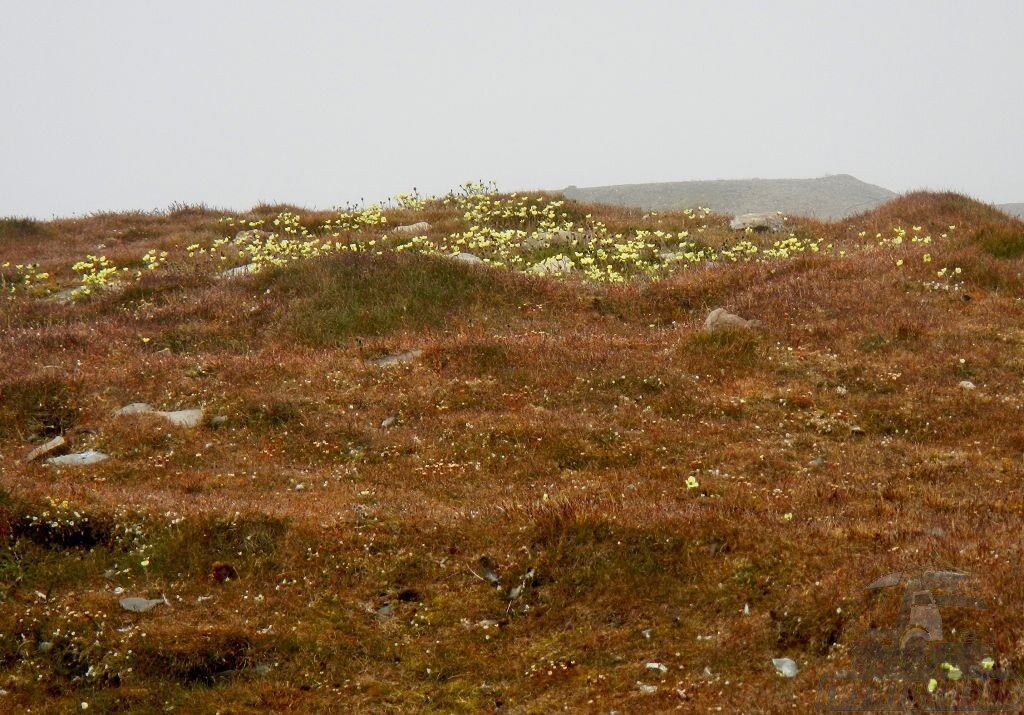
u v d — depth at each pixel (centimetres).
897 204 3075
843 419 1530
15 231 3362
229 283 2341
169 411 1605
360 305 2125
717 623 939
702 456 1415
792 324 1902
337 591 1041
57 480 1321
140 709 856
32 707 850
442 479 1367
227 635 944
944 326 1839
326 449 1473
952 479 1306
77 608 975
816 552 1007
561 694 866
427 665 927
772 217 3108
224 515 1138
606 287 2264
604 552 1052
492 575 1059
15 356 1861
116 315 2206
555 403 1633
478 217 3072
